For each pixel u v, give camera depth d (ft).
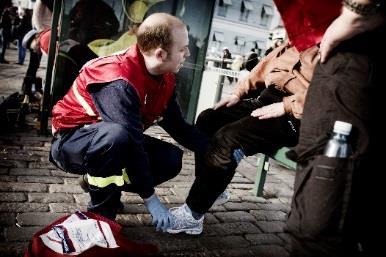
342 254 5.14
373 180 5.24
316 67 5.66
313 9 6.10
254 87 9.71
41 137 14.23
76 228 6.23
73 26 14.73
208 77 19.16
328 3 5.94
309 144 5.44
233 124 8.06
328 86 5.30
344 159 5.02
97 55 15.25
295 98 7.59
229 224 9.65
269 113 7.91
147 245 6.81
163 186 11.47
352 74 5.12
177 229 8.40
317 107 5.40
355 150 5.08
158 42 6.88
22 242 7.24
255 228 9.67
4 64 38.50
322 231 5.12
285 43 9.45
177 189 11.41
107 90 6.91
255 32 144.15
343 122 5.07
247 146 7.91
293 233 5.45
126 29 15.51
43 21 16.87
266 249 8.66
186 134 8.87
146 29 6.98
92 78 7.14
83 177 9.08
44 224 8.06
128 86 6.86
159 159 8.45
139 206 9.69
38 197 9.32
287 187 13.32
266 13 142.82
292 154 5.86
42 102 14.38
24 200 9.04
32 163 11.53
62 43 14.61
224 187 8.09
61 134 7.88
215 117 9.73
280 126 7.87
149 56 7.09
